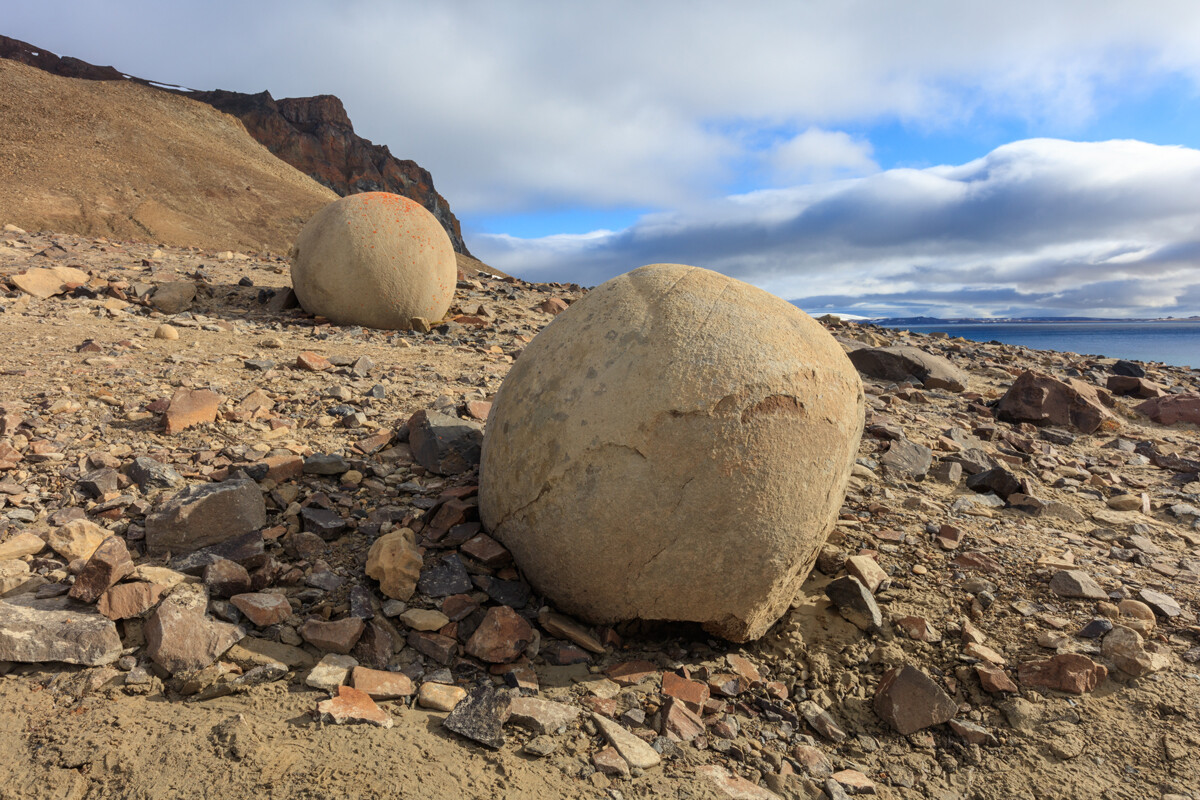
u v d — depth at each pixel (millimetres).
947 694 2371
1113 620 2650
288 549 2662
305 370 4828
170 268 8273
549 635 2443
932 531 3330
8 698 1876
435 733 1953
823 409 2316
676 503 2170
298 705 1981
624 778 1902
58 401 3637
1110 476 4363
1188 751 2133
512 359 6016
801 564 2457
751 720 2262
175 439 3434
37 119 37531
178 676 1979
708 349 2229
